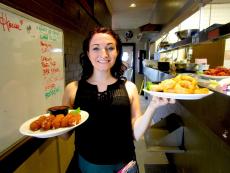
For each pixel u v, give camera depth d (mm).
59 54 1949
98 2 3994
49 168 1648
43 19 1600
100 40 1046
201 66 2459
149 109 1005
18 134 1238
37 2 1500
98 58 1058
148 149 1936
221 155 1143
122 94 1079
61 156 1939
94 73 1142
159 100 945
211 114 1136
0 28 1072
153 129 2273
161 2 4391
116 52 1105
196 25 3346
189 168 1769
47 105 1673
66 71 2209
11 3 1174
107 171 1039
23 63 1301
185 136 1915
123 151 1065
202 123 1328
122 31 8797
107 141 1041
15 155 1149
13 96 1188
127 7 5480
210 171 1314
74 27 2494
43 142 1532
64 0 2094
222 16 2994
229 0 1965
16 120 1221
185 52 3887
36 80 1479
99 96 1063
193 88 995
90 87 1105
